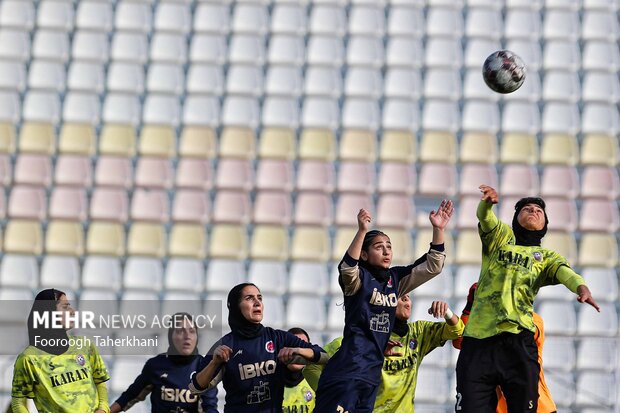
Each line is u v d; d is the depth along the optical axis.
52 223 59.25
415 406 43.53
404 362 26.16
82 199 60.75
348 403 21.48
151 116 66.00
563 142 65.12
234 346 23.31
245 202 61.00
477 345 21.89
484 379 21.77
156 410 26.94
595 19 71.31
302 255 58.75
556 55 69.56
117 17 69.75
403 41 70.12
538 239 22.64
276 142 64.62
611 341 42.91
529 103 67.44
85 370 25.61
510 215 61.50
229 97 66.81
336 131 66.00
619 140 65.75
